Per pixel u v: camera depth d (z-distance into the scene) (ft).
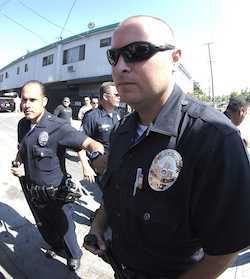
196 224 2.66
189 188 2.54
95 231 4.01
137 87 2.84
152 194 2.82
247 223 2.31
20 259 7.25
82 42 52.80
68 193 6.35
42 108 6.34
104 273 6.84
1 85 104.68
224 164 2.36
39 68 69.21
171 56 2.94
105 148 9.23
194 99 3.03
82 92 55.88
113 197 3.44
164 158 2.75
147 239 2.98
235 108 8.48
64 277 6.63
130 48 2.75
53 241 7.23
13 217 9.52
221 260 2.48
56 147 6.30
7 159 15.92
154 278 3.11
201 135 2.57
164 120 2.91
